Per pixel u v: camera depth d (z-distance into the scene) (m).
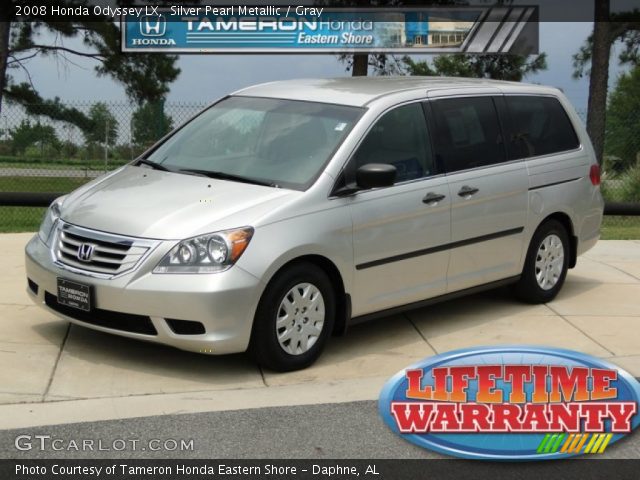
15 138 14.11
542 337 7.49
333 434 5.53
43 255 6.64
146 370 6.45
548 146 8.38
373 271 6.87
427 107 7.45
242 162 7.00
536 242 8.24
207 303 6.00
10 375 6.20
